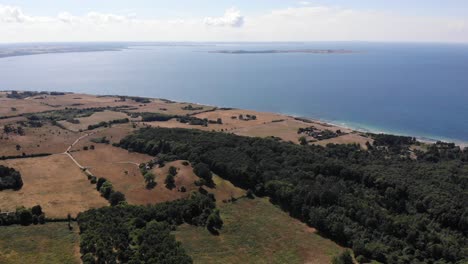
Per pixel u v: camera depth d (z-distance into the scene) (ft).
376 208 355.97
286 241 325.21
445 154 505.66
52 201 371.15
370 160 471.21
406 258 294.25
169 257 262.47
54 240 300.81
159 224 316.81
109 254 263.29
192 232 329.93
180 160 465.88
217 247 309.63
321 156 465.06
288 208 381.60
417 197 354.95
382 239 319.47
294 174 417.28
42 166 465.88
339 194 369.91
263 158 458.09
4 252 282.15
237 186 419.95
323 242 326.03
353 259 301.02
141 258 264.31
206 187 409.69
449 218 324.39
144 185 411.75
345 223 337.31
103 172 453.17
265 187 405.18
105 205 369.30
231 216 362.12
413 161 474.08
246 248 311.47
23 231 315.37
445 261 290.97
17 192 388.78
